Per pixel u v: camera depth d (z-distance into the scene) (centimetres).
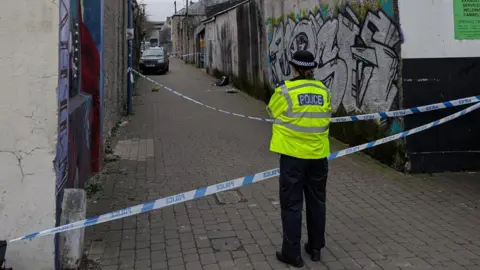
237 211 543
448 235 473
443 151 695
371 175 687
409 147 690
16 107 356
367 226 499
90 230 482
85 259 416
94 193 603
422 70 683
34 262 366
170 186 642
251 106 1431
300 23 1089
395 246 448
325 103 405
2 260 332
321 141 402
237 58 1842
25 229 365
